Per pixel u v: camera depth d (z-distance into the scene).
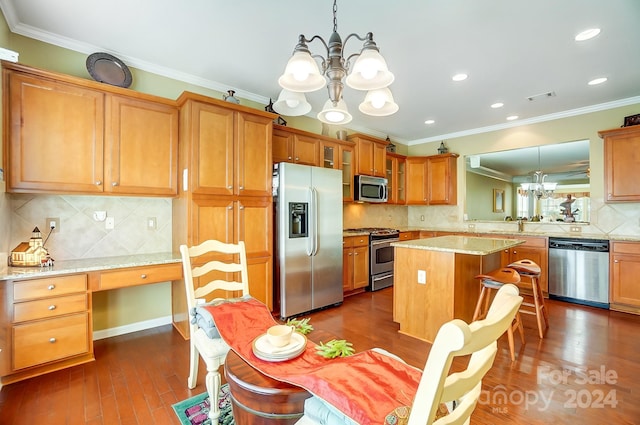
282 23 2.25
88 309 2.24
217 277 2.81
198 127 2.72
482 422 1.68
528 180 4.78
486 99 3.78
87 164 2.36
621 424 1.66
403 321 2.93
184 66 2.93
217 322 1.51
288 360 1.17
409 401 0.87
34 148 2.15
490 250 2.48
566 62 2.83
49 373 2.12
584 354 2.45
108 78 2.57
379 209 5.62
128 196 2.67
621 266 3.52
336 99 1.59
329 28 2.31
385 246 4.75
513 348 2.34
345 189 4.55
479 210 5.32
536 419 1.70
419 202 5.64
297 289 3.33
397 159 5.59
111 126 2.47
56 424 1.63
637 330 2.95
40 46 2.38
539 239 4.16
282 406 1.01
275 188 3.32
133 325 2.87
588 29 2.31
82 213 2.59
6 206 2.12
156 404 1.81
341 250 3.82
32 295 2.02
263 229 3.14
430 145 5.85
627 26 2.27
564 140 4.31
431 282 2.74
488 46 2.56
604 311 3.54
